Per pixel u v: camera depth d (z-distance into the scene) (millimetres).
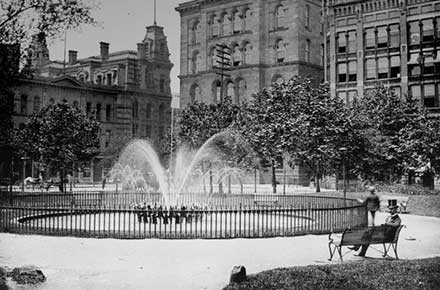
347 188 49312
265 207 29875
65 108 56750
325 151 47219
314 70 83250
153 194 37062
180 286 12375
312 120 48469
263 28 84062
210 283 12672
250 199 34531
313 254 16891
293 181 75312
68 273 13773
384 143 50625
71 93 89250
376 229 16328
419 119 51938
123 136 83500
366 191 46281
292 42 80875
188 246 18156
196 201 36156
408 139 50344
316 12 84750
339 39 71688
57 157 53438
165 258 15961
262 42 83812
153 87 102438
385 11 67562
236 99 85312
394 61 67000
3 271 13094
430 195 38312
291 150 49656
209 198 36312
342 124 48500
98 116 93625
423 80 64250
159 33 104625
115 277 13344
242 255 16484
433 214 31891
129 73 97750
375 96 55844
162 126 103812
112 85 96688
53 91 86562
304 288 11055
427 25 64562
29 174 75625
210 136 50125
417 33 65250
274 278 11820
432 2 64000
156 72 103375
